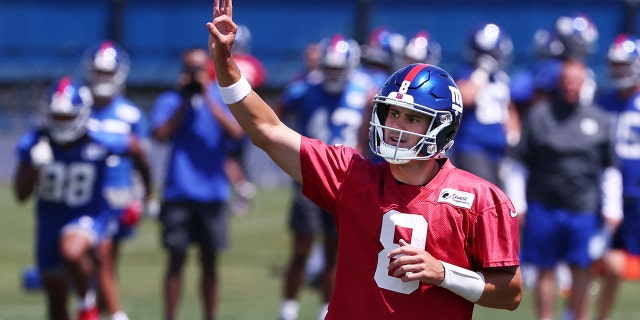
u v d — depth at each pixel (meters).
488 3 76.75
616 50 30.30
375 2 77.44
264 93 80.12
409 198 14.12
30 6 81.06
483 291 13.88
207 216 29.53
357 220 14.28
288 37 80.06
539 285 28.58
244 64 47.84
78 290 26.05
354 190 14.35
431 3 77.00
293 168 14.71
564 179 28.31
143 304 33.31
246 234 51.38
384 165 14.55
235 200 60.00
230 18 14.55
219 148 29.91
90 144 26.59
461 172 14.38
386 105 13.95
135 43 81.00
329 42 30.69
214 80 32.50
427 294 14.05
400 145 13.80
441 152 14.20
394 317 14.02
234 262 43.00
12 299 34.09
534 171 28.81
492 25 31.25
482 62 31.09
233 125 29.95
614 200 29.02
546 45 35.47
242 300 34.47
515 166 29.30
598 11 74.56
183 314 31.83
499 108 31.03
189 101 29.89
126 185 30.39
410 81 13.80
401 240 13.62
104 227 27.02
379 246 14.13
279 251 46.16
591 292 36.69
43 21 81.00
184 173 29.48
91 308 26.53
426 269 13.45
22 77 80.25
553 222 28.36
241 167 60.22
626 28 74.12
